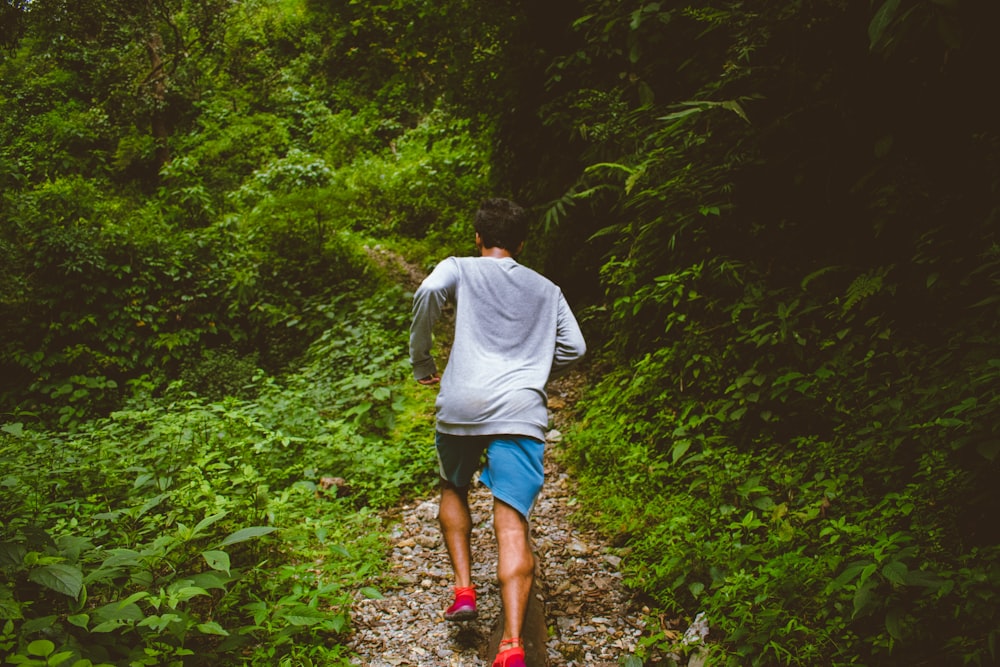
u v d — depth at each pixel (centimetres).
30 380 706
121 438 438
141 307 771
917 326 307
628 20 475
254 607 226
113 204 991
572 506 344
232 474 362
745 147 378
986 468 228
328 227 884
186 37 1438
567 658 231
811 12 326
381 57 780
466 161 1152
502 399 218
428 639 244
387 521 343
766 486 292
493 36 670
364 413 477
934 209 304
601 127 484
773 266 369
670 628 242
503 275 236
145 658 194
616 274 453
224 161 1434
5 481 308
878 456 269
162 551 228
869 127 323
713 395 355
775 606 222
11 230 752
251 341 791
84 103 1588
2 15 634
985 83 292
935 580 189
